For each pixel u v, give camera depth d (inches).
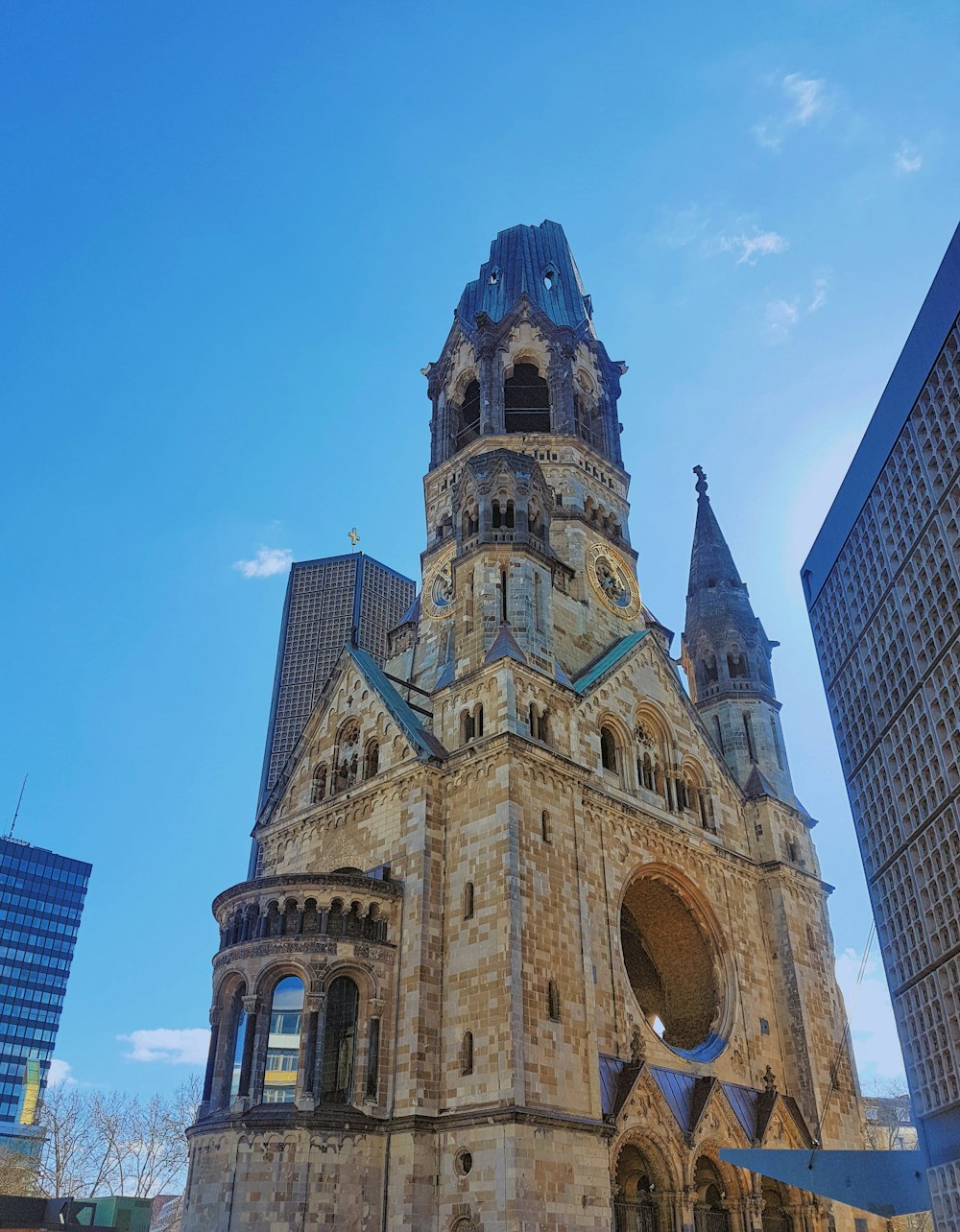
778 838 2795.3
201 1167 1872.5
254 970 1994.3
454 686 2330.2
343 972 2006.6
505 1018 1849.2
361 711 2561.5
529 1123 1768.0
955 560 984.9
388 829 2247.8
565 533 3011.8
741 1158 1734.7
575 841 2183.8
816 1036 2522.1
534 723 2255.2
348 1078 1940.2
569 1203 1761.8
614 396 3531.0
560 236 3853.3
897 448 1097.4
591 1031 1984.5
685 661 3267.7
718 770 2827.3
